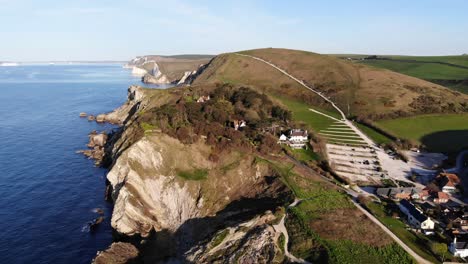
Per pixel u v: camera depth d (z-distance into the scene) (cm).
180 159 9850
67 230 8762
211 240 7412
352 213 7556
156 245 8331
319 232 6881
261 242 6762
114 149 11662
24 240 8300
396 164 10456
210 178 9475
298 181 8900
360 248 6456
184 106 12425
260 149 10325
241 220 7900
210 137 10388
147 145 9800
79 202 10062
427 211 7744
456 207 7950
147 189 9275
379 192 8525
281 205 7962
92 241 8394
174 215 9012
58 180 11400
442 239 6738
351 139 12038
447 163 10419
